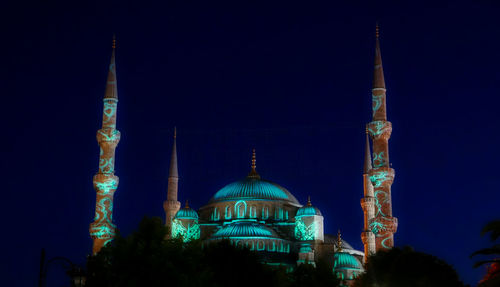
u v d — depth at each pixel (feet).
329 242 561.43
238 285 262.88
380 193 346.74
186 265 221.46
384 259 203.41
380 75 363.56
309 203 548.31
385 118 357.61
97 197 363.97
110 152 370.73
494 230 182.60
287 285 314.55
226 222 562.25
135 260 215.92
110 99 379.14
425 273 187.93
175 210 514.68
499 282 164.76
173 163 524.52
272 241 514.68
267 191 579.89
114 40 391.86
